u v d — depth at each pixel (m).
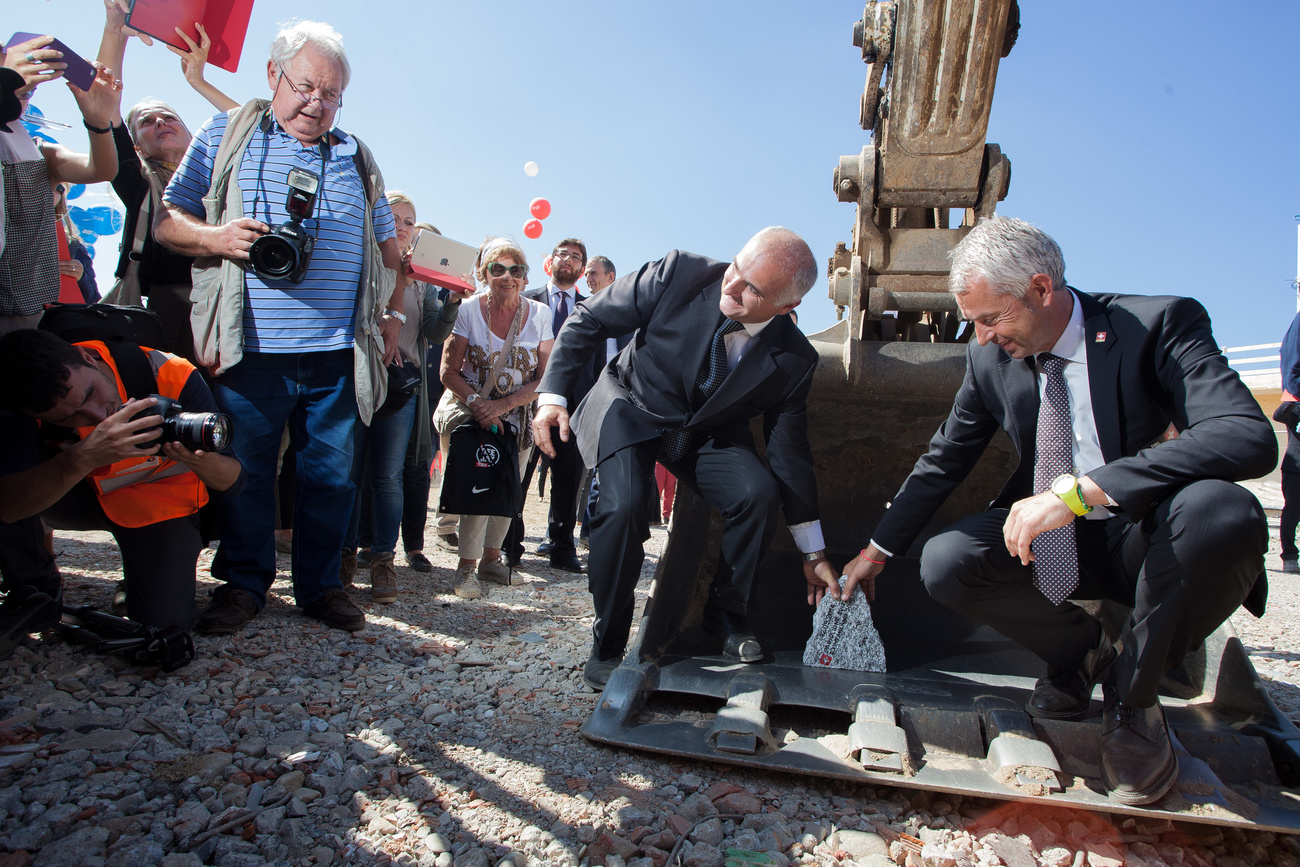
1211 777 1.76
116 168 2.57
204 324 2.62
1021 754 1.82
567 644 2.95
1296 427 5.64
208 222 2.64
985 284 1.85
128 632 2.29
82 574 3.12
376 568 3.32
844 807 1.80
